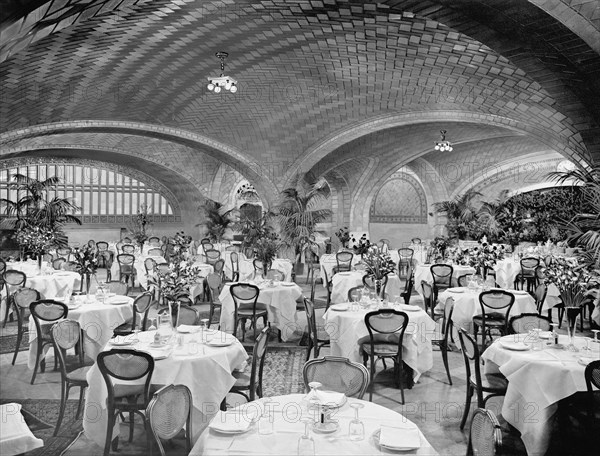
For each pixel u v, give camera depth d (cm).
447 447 471
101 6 414
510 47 653
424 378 684
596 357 479
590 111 741
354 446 298
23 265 1216
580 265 566
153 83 1228
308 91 1313
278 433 316
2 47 287
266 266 1159
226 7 851
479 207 2114
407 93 1214
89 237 2089
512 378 476
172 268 579
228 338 542
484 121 1228
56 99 1197
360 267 1222
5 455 295
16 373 690
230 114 1484
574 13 555
